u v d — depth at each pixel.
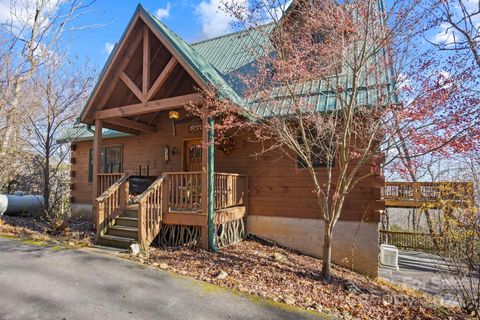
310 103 6.70
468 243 5.04
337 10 5.30
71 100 11.40
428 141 4.98
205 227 6.78
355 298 4.98
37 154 13.52
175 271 5.26
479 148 4.68
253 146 8.71
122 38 7.53
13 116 10.68
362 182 7.45
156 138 10.67
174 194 7.22
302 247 7.99
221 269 5.52
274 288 4.89
